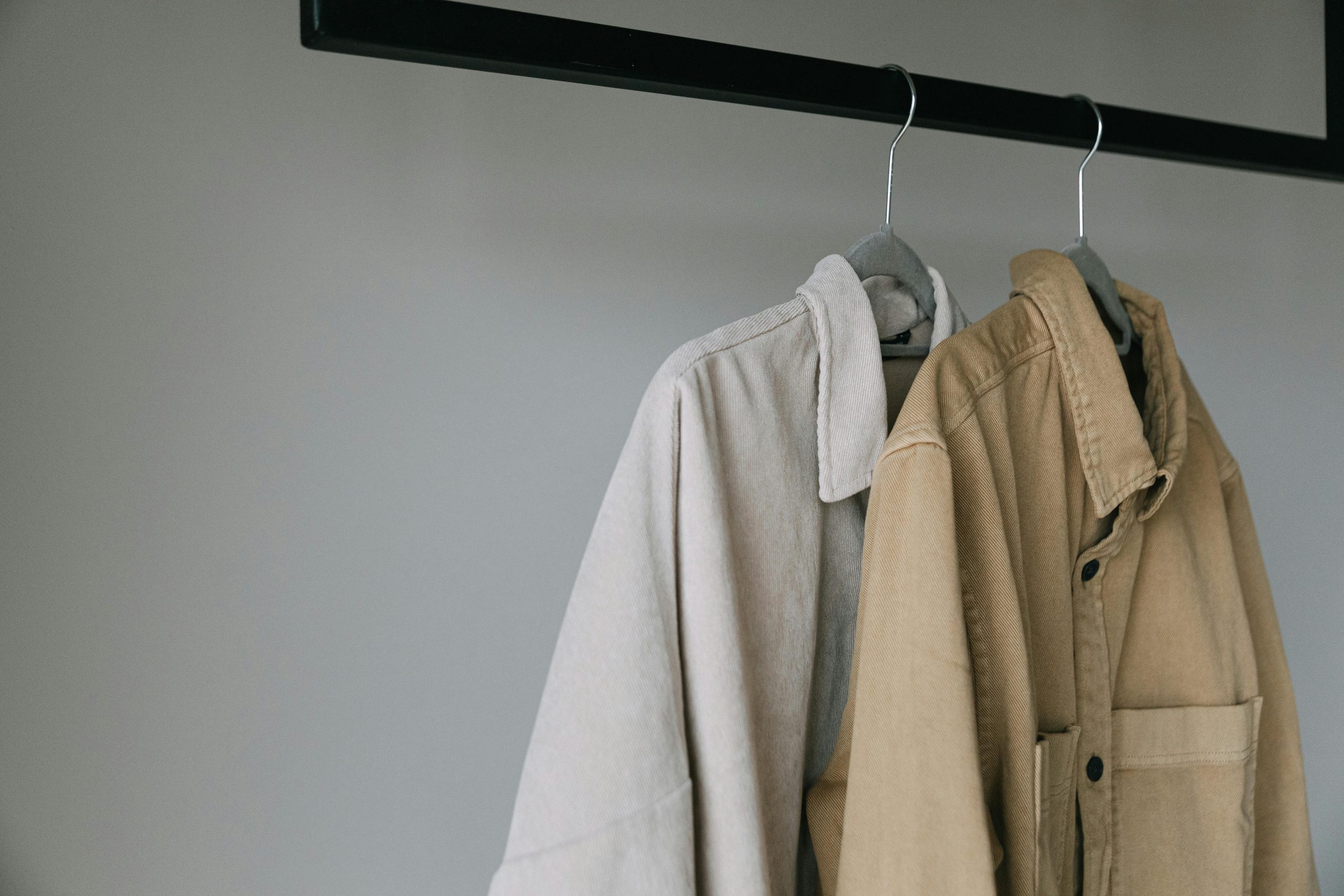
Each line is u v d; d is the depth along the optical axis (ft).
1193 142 2.64
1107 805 2.39
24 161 2.83
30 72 2.84
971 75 4.22
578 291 3.55
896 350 2.48
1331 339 5.30
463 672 3.47
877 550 2.05
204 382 3.06
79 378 2.91
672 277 3.68
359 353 3.26
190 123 3.01
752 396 2.10
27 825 2.89
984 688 2.08
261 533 3.15
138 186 2.96
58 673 2.92
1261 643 2.86
